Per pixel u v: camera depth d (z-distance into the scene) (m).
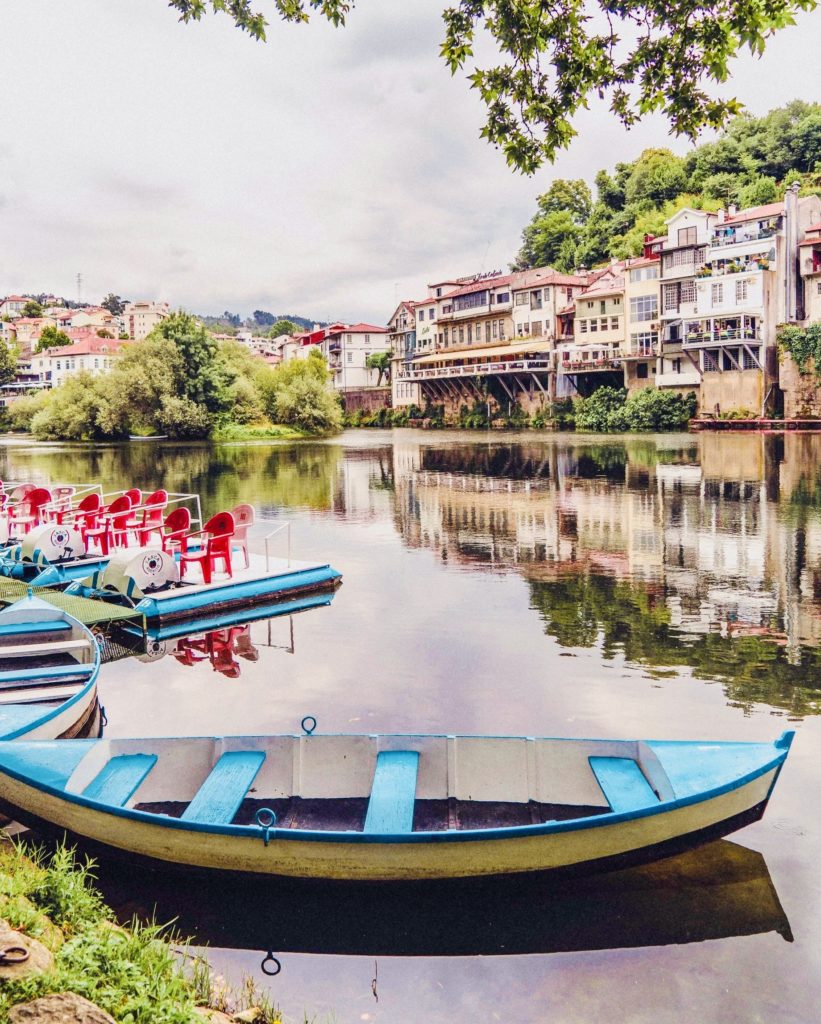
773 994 4.88
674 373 61.88
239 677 10.57
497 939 5.40
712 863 6.16
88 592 14.17
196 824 5.71
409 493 29.84
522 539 20.16
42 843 6.48
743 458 37.84
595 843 5.69
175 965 5.05
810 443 44.06
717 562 17.06
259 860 5.70
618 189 100.25
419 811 6.48
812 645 11.40
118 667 11.15
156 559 13.68
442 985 4.99
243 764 6.57
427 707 9.33
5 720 7.75
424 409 87.06
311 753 6.68
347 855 5.59
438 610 13.66
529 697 9.56
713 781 5.90
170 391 70.44
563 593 14.66
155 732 8.81
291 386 73.06
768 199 77.56
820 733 8.41
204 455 52.88
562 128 7.96
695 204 86.38
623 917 5.60
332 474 38.03
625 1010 4.77
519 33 7.58
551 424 70.25
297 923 5.58
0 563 16.69
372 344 108.12
